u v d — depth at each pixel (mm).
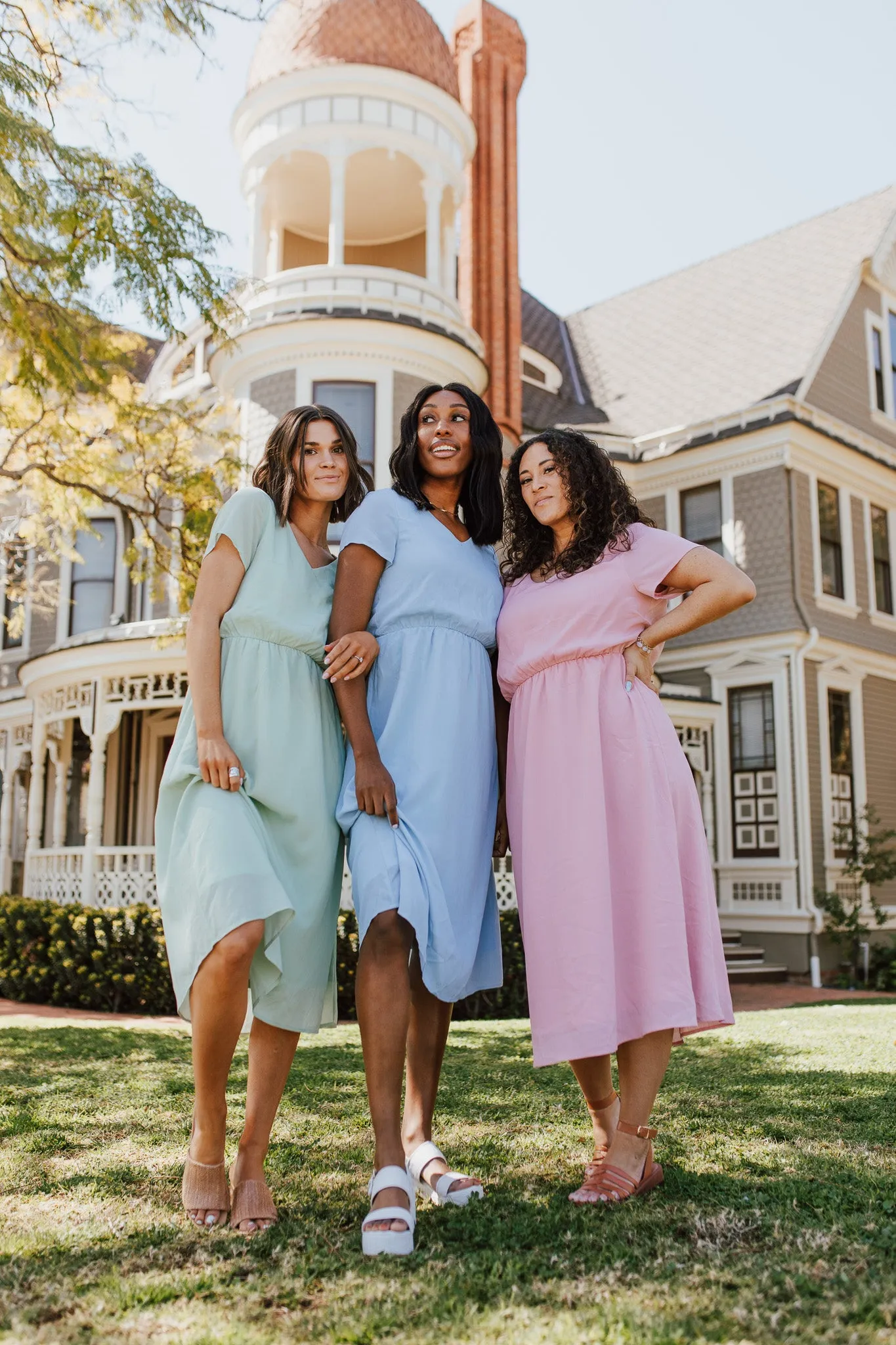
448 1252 2209
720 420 16359
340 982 9492
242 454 12961
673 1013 2674
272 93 13766
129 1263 2152
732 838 15422
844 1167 2889
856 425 17516
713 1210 2467
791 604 15320
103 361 8094
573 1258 2143
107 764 16219
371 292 13359
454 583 2982
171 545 9875
